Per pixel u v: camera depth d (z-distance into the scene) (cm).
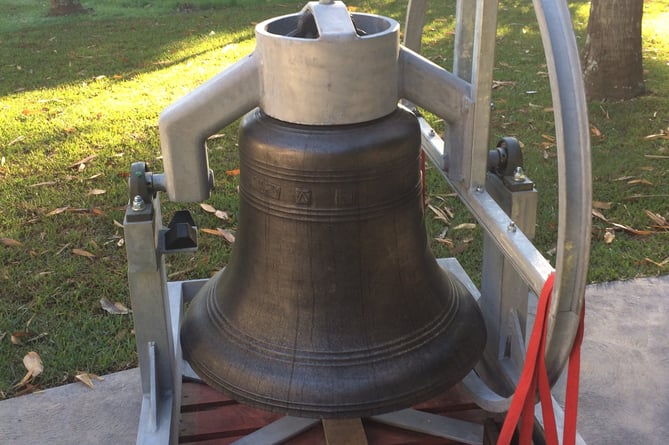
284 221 154
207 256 313
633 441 222
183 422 203
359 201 151
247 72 151
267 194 154
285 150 147
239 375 159
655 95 500
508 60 575
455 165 172
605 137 428
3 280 298
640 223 334
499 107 471
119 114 480
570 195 121
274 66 146
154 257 172
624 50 488
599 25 491
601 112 470
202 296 185
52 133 449
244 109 155
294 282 158
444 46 610
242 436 200
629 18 482
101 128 456
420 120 210
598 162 394
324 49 140
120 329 272
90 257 313
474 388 188
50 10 835
